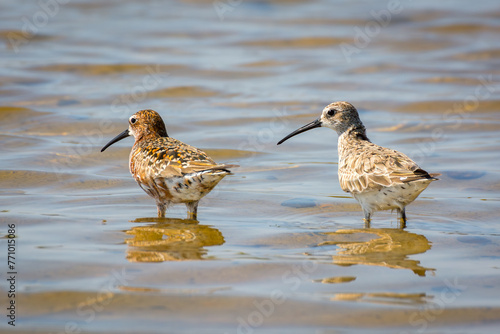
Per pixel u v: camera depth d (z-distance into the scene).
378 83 26.80
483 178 16.62
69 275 10.24
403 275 10.48
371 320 8.87
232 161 18.59
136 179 14.36
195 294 9.60
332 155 19.30
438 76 27.69
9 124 21.23
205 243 12.01
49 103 23.48
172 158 13.45
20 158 18.03
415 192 12.60
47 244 11.74
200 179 12.89
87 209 14.24
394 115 23.11
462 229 13.09
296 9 39.12
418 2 39.72
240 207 14.65
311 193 15.77
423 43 32.62
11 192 15.38
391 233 12.80
